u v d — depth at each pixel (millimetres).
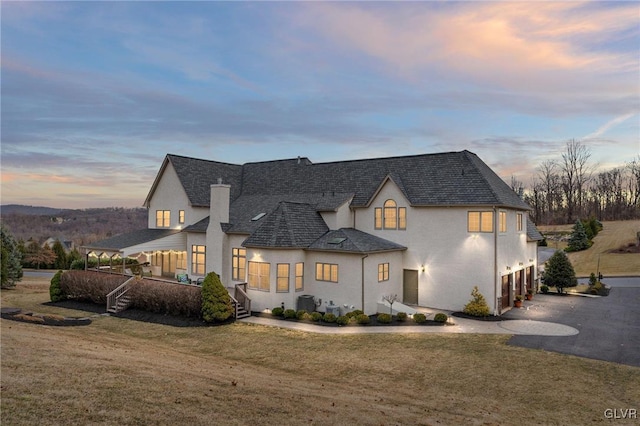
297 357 17672
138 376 11719
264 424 9148
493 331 21328
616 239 61375
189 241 31844
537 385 14414
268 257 25594
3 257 36219
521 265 29828
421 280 27109
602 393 13727
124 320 24594
